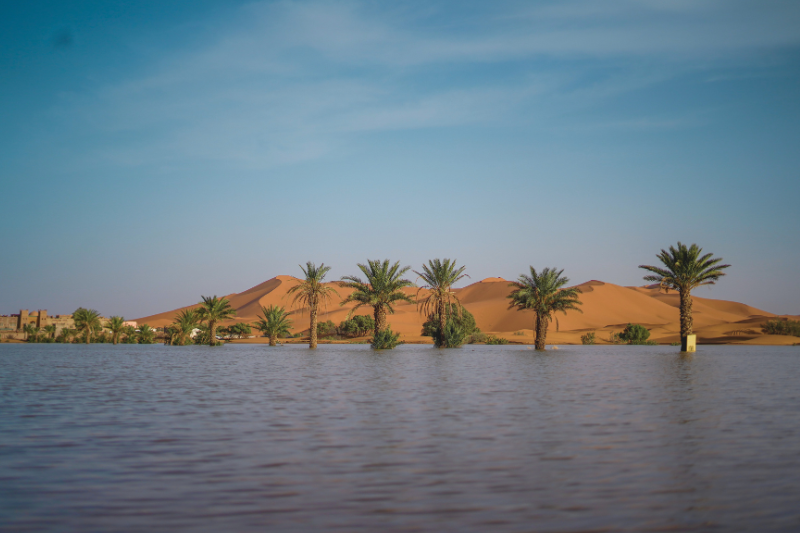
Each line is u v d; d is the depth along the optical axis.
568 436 10.80
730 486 7.57
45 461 8.99
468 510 6.67
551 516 6.46
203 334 91.75
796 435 10.88
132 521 6.36
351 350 59.69
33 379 23.73
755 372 27.53
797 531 6.04
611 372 27.41
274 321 78.69
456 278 64.19
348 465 8.68
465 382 21.88
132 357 45.25
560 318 148.00
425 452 9.51
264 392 18.45
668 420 12.62
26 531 6.07
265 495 7.24
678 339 96.94
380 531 6.04
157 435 11.02
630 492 7.32
